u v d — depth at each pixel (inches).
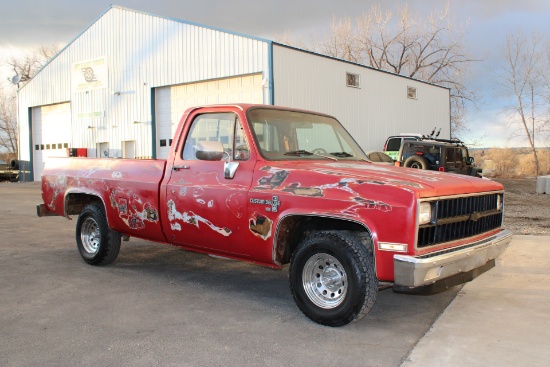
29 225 417.4
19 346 154.3
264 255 184.2
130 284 228.4
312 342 157.4
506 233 196.5
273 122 207.6
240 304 198.5
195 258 287.3
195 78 785.6
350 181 166.4
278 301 203.0
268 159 192.5
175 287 223.8
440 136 1178.0
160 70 841.5
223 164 200.2
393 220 153.0
